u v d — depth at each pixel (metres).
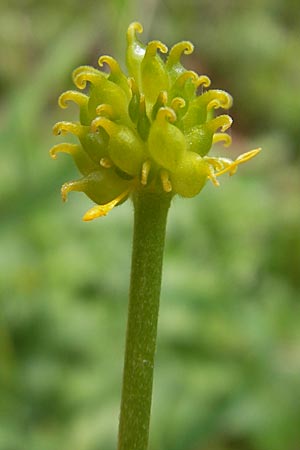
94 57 0.25
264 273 0.19
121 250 0.17
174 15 0.31
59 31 0.29
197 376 0.15
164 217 0.07
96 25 0.26
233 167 0.07
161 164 0.07
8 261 0.16
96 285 0.16
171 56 0.07
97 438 0.14
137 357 0.07
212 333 0.15
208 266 0.17
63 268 0.16
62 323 0.15
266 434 0.14
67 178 0.17
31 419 0.14
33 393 0.15
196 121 0.07
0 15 0.30
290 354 0.15
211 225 0.18
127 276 0.16
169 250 0.17
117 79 0.07
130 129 0.07
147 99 0.07
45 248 0.16
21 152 0.18
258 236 0.19
